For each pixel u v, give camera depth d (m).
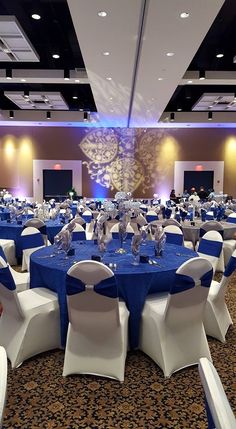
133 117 12.27
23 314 2.62
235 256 2.92
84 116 13.64
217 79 8.45
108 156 15.03
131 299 2.69
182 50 5.79
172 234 4.54
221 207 8.34
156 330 2.56
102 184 15.12
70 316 2.42
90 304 2.32
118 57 6.11
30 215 6.91
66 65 8.79
